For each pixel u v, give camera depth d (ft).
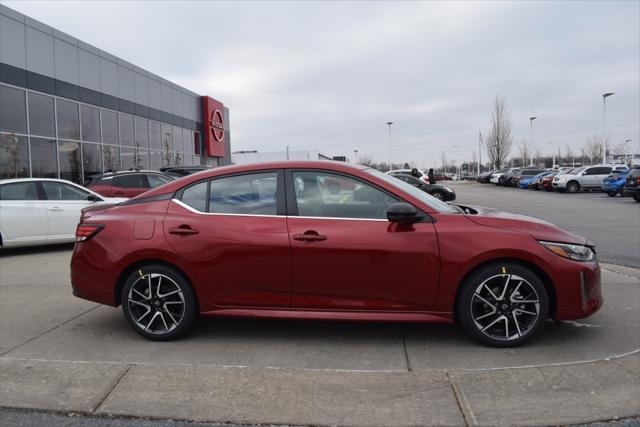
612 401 10.52
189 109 101.65
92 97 65.57
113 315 17.17
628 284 20.33
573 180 101.14
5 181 30.96
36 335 15.17
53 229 31.81
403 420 10.02
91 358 13.33
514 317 13.34
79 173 62.59
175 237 14.14
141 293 14.49
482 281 13.25
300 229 13.69
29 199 31.24
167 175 46.32
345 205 13.96
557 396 10.73
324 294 13.67
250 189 14.47
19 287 21.54
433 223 13.51
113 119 71.26
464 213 14.44
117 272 14.42
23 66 52.90
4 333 15.37
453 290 13.34
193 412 10.49
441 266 13.24
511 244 13.07
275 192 14.29
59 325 16.12
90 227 14.88
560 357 12.90
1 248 33.63
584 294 13.26
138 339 14.76
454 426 9.80
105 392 11.32
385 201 13.87
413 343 14.11
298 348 13.89
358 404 10.61
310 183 14.26
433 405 10.50
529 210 56.49
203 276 14.03
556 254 13.17
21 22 52.65
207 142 109.50
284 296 13.83
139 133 79.41
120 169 72.64
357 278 13.47
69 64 60.64
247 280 13.89
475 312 13.50
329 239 13.48
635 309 16.87
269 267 13.74
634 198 70.64
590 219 45.96
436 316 13.53
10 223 30.32
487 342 13.52
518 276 13.19
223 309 14.16
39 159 55.31
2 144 49.90
